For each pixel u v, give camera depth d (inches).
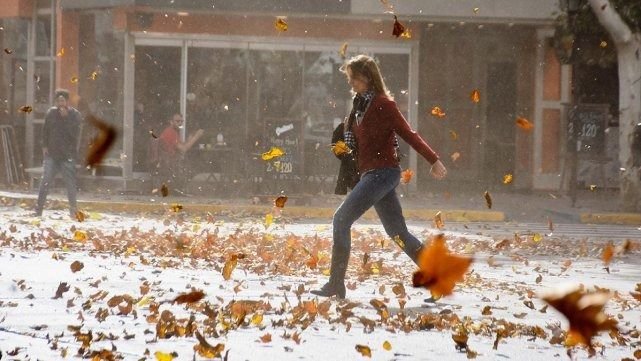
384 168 773.3
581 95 2765.7
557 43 2444.6
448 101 2780.5
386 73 2517.2
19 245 1189.1
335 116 2506.2
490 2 2438.5
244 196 2399.1
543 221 2048.5
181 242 1072.8
